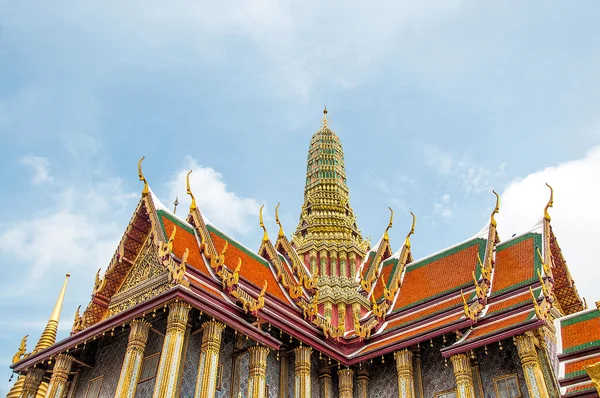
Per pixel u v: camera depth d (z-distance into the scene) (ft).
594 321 86.12
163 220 89.45
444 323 92.48
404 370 89.66
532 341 78.13
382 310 105.91
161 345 79.10
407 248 120.78
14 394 108.27
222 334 82.94
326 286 116.88
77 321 88.74
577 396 73.00
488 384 83.56
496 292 95.14
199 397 69.41
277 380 88.84
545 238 99.71
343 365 95.96
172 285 76.79
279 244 123.03
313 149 165.17
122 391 70.08
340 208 144.97
